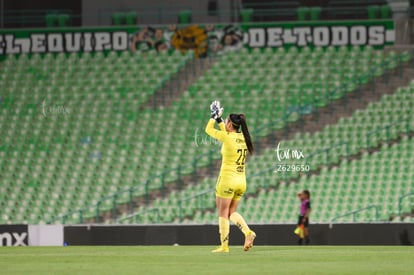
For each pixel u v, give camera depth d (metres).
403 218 106.25
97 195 115.88
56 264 49.31
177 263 49.12
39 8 140.75
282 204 110.38
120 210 113.69
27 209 115.56
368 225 91.44
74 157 121.38
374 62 126.44
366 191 110.44
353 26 127.75
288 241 92.19
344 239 91.69
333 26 127.94
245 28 129.88
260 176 114.00
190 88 127.75
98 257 55.50
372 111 121.56
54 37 132.75
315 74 126.25
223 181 58.69
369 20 127.50
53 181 118.44
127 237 94.88
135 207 113.56
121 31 132.38
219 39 130.50
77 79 130.62
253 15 133.88
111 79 130.12
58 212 114.56
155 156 119.50
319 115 122.06
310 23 128.50
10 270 45.19
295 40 128.88
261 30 129.50
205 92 126.81
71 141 123.56
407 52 126.88
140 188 115.25
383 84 124.50
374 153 115.62
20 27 136.75
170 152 119.75
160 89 128.38
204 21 135.88
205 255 56.38
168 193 114.75
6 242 96.44
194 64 130.25
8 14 137.62
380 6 129.88
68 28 132.50
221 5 136.50
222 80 127.75
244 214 109.56
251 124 121.62
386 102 122.38
